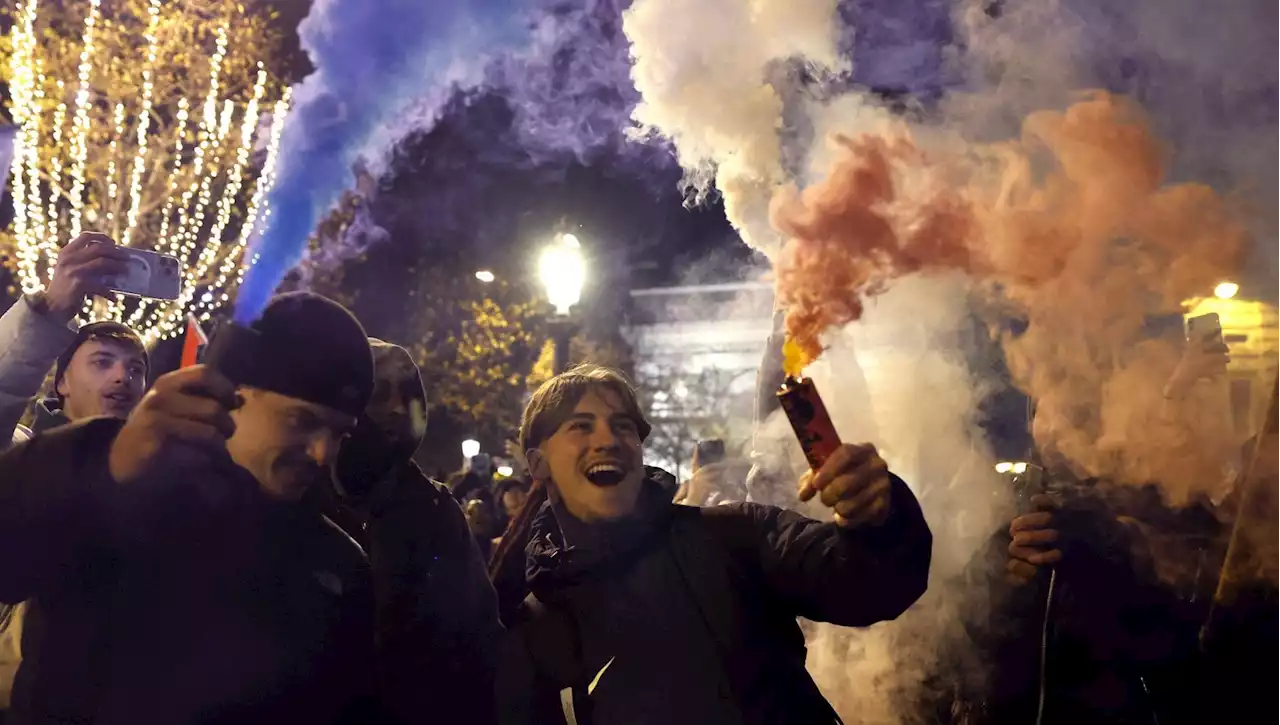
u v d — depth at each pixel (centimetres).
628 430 221
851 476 186
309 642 169
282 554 169
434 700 197
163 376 164
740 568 214
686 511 223
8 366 221
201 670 162
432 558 204
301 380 165
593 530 215
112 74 1149
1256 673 214
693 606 209
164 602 162
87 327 289
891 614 201
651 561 213
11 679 194
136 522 161
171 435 162
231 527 164
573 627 210
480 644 206
